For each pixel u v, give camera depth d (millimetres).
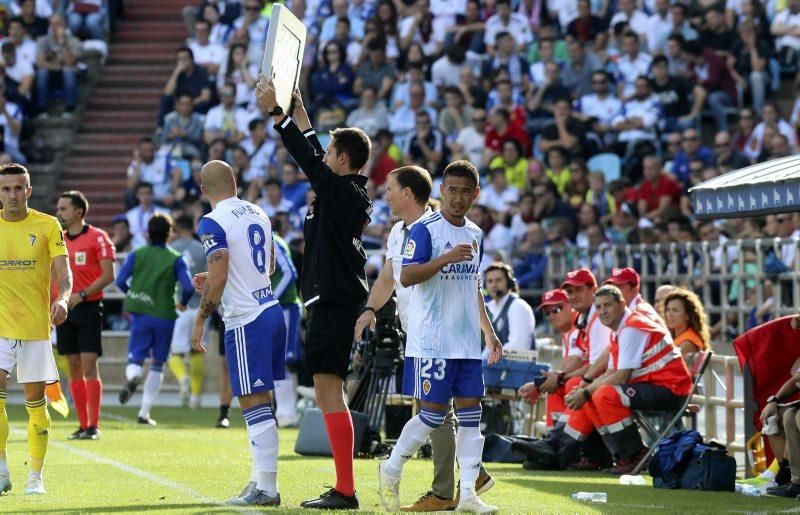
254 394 28766
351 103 82062
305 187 77188
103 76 94812
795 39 76062
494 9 82938
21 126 87125
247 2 88312
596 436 39750
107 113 92500
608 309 39156
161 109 86562
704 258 58969
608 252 62625
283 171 77375
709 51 75438
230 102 84375
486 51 81750
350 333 27922
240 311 28531
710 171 68500
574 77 77812
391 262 37219
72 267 46844
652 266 61219
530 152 74938
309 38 85750
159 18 99188
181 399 65500
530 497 31453
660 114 73750
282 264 53844
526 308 45375
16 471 36094
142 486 32625
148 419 54906
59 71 90312
